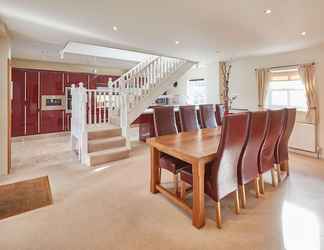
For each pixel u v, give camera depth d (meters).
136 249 1.77
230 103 5.66
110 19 2.99
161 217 2.25
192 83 8.27
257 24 3.15
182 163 2.61
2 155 3.43
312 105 4.46
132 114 5.15
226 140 2.03
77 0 2.41
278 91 5.19
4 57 3.41
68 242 1.85
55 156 4.57
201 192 2.06
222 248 1.78
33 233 1.97
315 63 4.42
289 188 2.92
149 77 5.54
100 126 4.99
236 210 2.31
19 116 6.22
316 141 4.45
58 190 2.89
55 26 3.28
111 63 7.06
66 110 7.09
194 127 3.90
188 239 1.90
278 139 3.07
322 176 3.36
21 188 2.94
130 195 2.76
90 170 3.69
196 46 4.49
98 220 2.19
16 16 2.87
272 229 2.03
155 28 3.35
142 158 4.41
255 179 2.68
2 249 1.76
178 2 2.45
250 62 5.64
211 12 2.72
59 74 6.87
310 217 2.22
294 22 3.06
